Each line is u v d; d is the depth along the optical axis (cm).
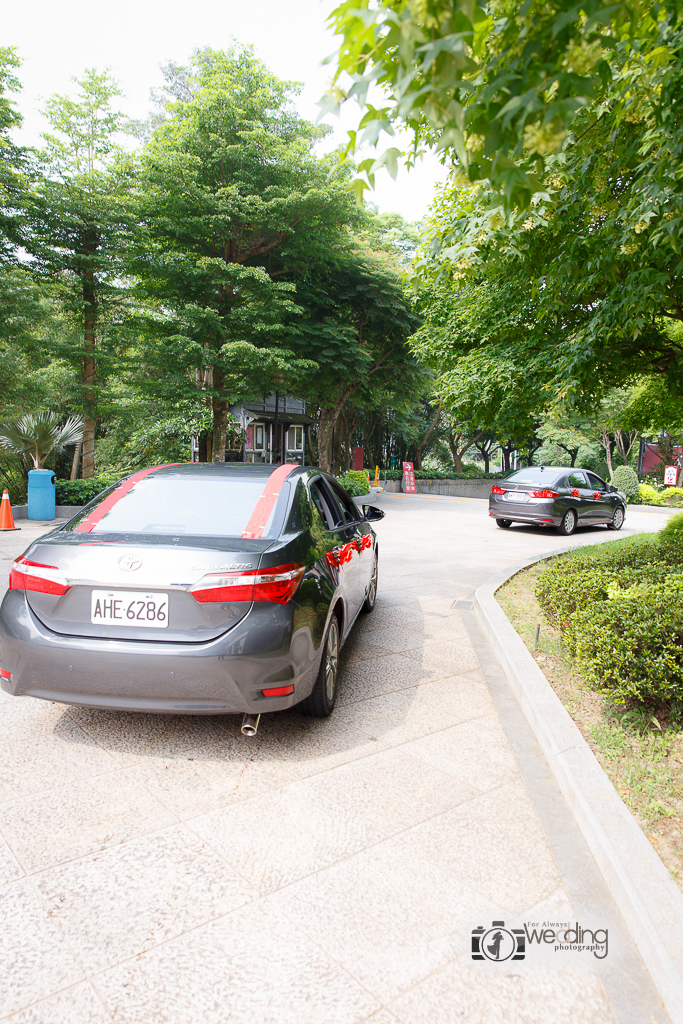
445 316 814
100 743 353
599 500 1553
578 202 474
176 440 1938
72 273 2002
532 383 659
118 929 216
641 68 319
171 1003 187
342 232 2078
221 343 1866
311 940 212
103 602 317
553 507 1422
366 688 448
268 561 323
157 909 226
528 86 143
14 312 1719
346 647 543
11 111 1641
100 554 322
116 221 1817
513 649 498
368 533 596
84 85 1858
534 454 4538
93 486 1448
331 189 1789
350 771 328
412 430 3984
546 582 595
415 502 2436
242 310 1800
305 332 2117
